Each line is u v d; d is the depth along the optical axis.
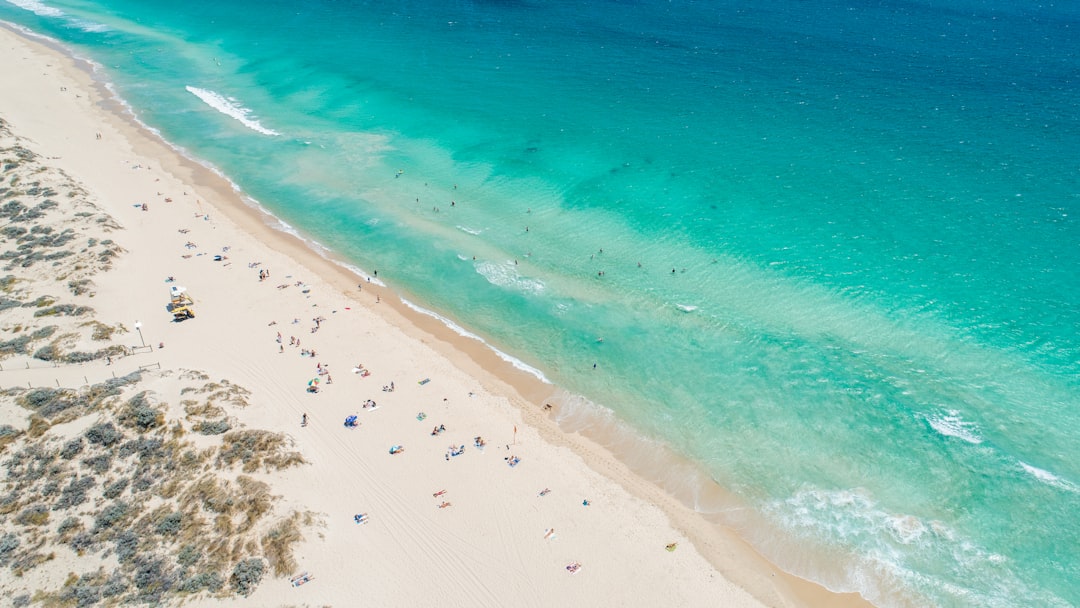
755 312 54.78
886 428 43.97
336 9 150.38
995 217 64.38
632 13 143.50
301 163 80.88
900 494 39.78
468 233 66.19
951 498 39.41
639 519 38.22
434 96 100.06
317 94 102.50
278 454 38.97
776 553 36.88
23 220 60.34
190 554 33.34
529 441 43.06
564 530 36.97
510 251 63.38
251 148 84.75
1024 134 80.62
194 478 36.81
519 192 73.31
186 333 49.84
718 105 93.00
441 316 55.22
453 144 84.88
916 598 34.59
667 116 89.94
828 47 117.81
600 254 62.53
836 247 61.59
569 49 119.31
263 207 71.06
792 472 41.44
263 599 31.86
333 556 34.25
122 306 51.88
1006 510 38.59
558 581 34.22
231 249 62.25
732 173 74.69
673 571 35.28
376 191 74.31
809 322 53.44
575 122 89.44
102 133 86.44
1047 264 57.75
